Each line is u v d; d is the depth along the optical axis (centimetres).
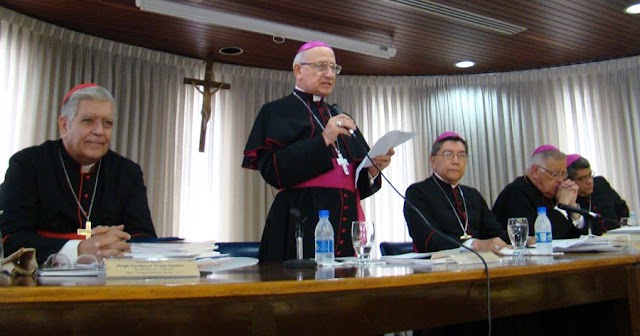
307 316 89
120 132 469
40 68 430
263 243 208
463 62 546
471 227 288
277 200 204
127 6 408
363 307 95
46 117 428
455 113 580
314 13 424
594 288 148
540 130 563
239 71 539
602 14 437
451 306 110
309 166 187
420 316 104
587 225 306
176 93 507
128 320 77
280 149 198
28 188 183
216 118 527
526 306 127
